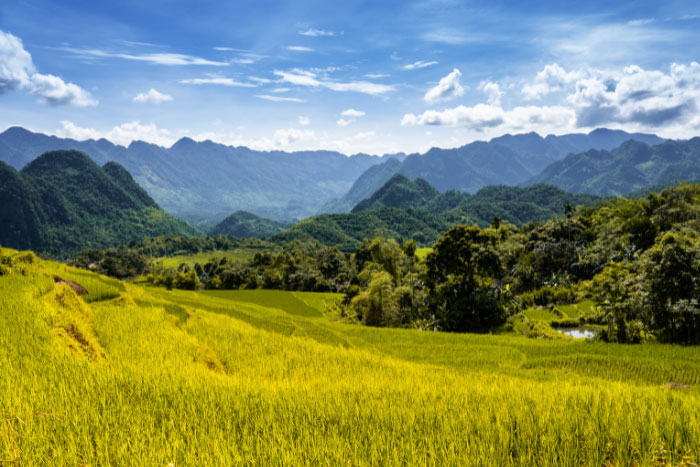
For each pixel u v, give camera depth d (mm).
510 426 6438
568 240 114750
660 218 107500
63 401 7031
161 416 6941
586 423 6598
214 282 143000
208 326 28906
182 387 8836
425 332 50844
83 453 5230
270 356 21344
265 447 5664
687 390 19734
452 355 36250
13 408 6270
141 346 16406
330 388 10320
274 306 91438
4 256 23906
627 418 6660
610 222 113688
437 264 72000
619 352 34062
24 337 11531
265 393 8992
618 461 5406
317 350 23719
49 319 13914
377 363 21078
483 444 5863
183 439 5855
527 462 5293
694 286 37875
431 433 6352
